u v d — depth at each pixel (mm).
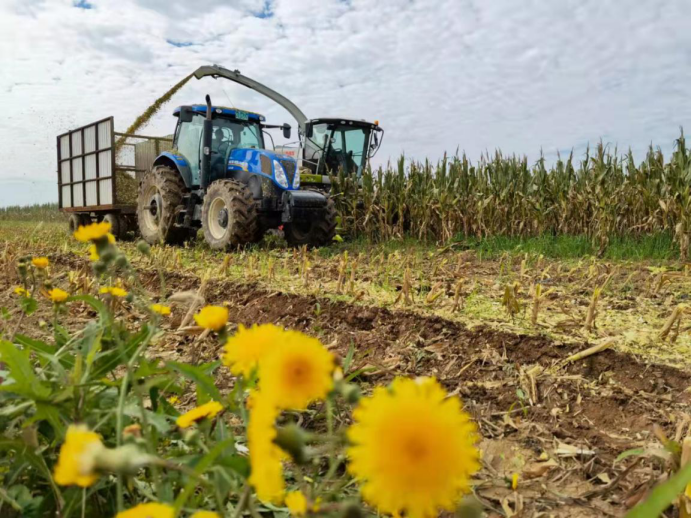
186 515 1075
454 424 493
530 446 1925
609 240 8297
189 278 5141
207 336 3086
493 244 8852
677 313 2912
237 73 11688
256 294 4363
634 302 4066
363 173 10102
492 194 9836
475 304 3850
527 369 2617
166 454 1173
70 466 555
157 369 1360
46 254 7395
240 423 1892
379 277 5082
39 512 1080
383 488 472
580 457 1836
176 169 9320
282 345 656
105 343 1316
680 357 2666
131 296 1173
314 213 8008
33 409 1249
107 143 10758
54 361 1239
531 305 3840
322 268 5730
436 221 10234
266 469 604
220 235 7980
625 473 1526
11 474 1117
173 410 1420
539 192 9898
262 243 8586
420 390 517
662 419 2111
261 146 9188
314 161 10656
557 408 2230
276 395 629
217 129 8828
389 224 10234
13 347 1080
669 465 1462
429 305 3754
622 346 2811
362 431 488
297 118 11953
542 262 6328
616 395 2299
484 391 2408
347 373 2490
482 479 1684
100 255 1126
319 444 1640
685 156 7605
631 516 670
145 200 9680
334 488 1003
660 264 6434
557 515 1476
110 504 1131
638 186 8656
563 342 2855
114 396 1251
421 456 460
